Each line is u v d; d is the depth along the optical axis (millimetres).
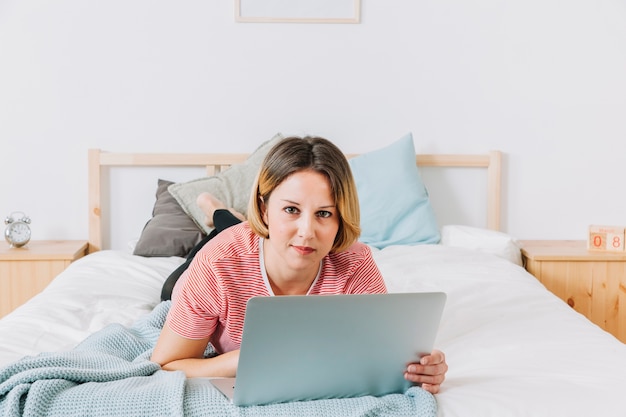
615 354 1441
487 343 1551
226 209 2451
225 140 2900
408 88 2910
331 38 2877
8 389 1133
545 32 2906
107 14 2820
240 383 1126
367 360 1188
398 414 1163
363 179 2793
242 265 1331
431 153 2938
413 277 2156
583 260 2609
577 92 2936
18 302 2580
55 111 2846
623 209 2980
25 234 2691
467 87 2916
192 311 1319
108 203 2904
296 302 1067
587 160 2965
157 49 2848
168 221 2658
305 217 1213
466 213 2979
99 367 1269
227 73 2873
